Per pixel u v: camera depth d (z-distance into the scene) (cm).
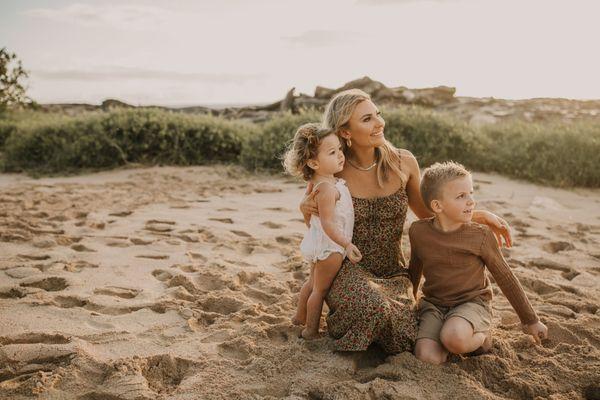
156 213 642
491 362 275
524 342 302
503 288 294
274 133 974
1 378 272
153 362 283
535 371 273
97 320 338
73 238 521
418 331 286
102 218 613
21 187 817
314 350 295
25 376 270
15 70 1669
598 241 539
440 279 293
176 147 1014
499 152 938
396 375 265
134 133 1020
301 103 1561
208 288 400
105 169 976
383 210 318
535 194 781
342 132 311
